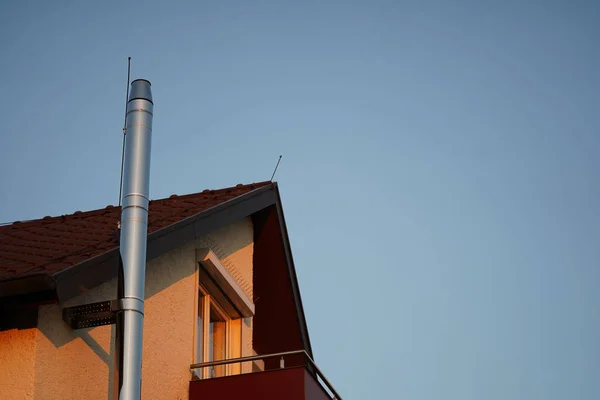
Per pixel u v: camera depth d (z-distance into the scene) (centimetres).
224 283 1759
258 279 1991
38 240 1398
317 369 1559
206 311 1744
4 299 1175
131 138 1253
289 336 2014
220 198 1736
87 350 1277
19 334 1184
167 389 1492
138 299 1162
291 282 1975
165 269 1575
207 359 1709
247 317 1869
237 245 1897
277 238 1952
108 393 1305
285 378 1488
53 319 1212
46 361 1189
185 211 1584
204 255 1686
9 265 1226
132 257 1179
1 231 1574
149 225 1442
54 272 1155
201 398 1523
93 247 1303
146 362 1455
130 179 1224
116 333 1149
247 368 1839
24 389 1155
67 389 1220
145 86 1297
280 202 1944
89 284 1216
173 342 1547
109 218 1602
